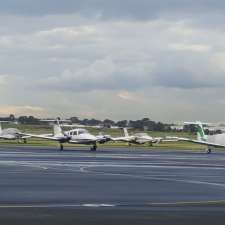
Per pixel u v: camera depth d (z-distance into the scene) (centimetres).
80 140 14150
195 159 10088
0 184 4716
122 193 4056
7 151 12344
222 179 5522
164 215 2931
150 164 8069
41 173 6003
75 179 5281
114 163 8150
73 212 3016
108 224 2644
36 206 3253
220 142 14862
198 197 3828
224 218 2855
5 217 2812
